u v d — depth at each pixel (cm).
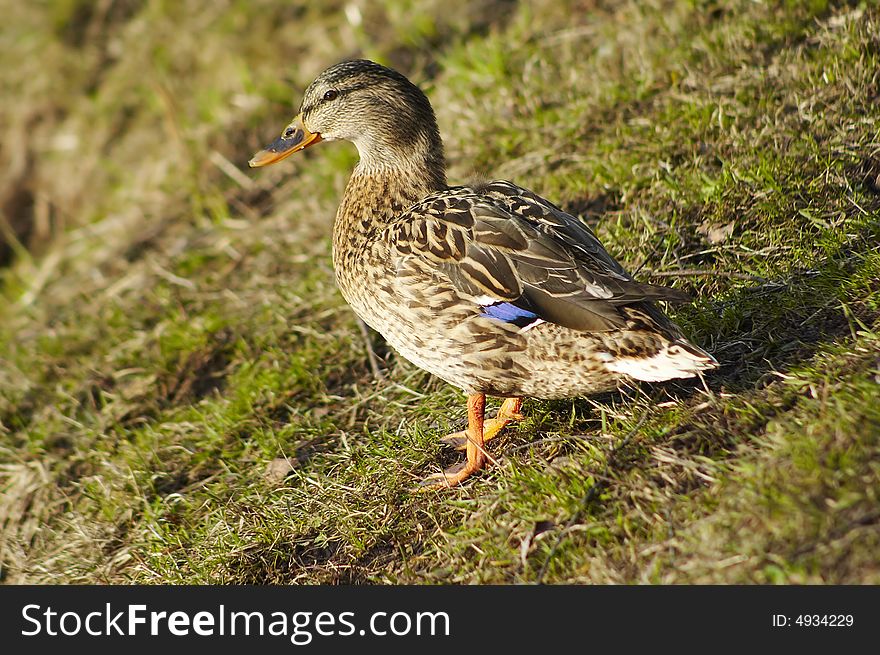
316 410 939
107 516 912
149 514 873
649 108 1088
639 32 1207
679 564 601
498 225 726
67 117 1706
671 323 700
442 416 847
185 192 1441
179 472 940
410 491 773
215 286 1199
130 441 1015
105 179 1598
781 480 604
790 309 767
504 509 707
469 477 764
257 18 1614
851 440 607
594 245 743
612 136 1071
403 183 864
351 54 1471
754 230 873
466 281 715
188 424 991
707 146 991
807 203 870
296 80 1486
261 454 904
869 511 565
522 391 735
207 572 779
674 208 938
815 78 987
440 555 705
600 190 1012
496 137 1159
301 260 1168
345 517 771
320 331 1031
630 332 678
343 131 879
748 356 747
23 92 1756
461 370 736
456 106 1237
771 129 956
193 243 1319
